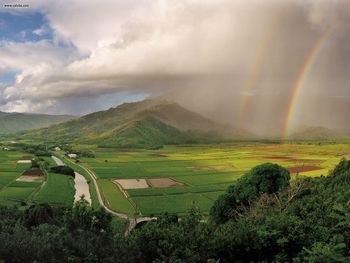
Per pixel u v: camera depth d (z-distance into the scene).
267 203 42.78
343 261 17.44
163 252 22.11
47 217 54.50
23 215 57.03
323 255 17.77
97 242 22.39
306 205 33.44
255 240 22.00
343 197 33.12
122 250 21.61
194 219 26.03
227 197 55.75
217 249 21.86
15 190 111.38
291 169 140.88
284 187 50.66
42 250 20.23
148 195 107.75
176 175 149.38
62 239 21.95
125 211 86.81
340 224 21.70
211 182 131.25
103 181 135.88
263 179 55.19
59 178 132.25
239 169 165.88
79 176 153.12
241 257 21.86
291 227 22.73
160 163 198.12
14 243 20.25
